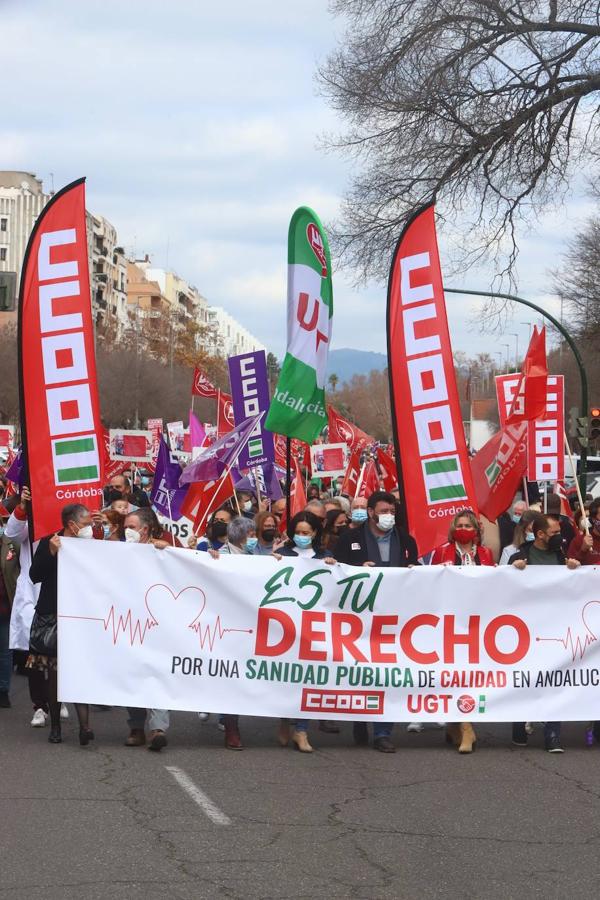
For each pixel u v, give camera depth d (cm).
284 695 1101
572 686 1130
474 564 1172
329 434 2962
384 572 1119
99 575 1088
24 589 1309
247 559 1104
